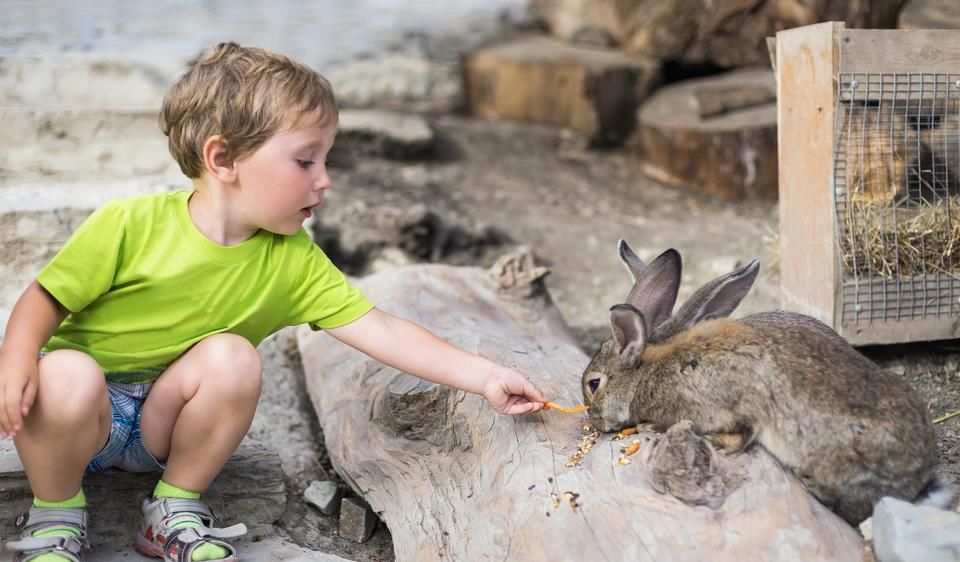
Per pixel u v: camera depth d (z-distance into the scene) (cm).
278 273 294
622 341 280
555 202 679
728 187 690
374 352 298
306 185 276
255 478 337
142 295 281
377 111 794
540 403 288
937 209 379
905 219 378
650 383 278
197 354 283
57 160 539
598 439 286
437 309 411
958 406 359
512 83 840
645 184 723
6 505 304
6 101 598
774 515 246
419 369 293
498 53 857
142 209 280
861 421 256
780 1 734
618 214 659
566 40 913
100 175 538
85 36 750
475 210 648
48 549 269
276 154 269
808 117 379
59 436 263
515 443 291
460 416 310
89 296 276
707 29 776
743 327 276
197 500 296
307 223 564
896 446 256
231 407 282
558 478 270
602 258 586
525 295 444
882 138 371
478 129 816
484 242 600
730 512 247
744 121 686
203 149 271
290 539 326
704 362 270
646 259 570
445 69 927
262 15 929
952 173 381
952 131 377
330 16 951
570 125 820
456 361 291
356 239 576
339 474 346
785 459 263
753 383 263
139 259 279
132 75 621
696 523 245
